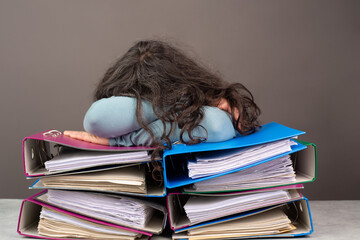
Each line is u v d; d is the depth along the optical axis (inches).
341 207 70.1
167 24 119.0
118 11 119.1
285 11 118.6
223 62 119.1
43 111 120.7
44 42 119.6
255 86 119.7
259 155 51.5
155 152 50.1
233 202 51.3
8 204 72.0
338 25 118.5
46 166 51.6
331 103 120.2
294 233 52.3
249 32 119.0
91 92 119.6
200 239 51.3
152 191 52.6
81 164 51.5
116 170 53.7
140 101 53.0
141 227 51.5
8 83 120.3
